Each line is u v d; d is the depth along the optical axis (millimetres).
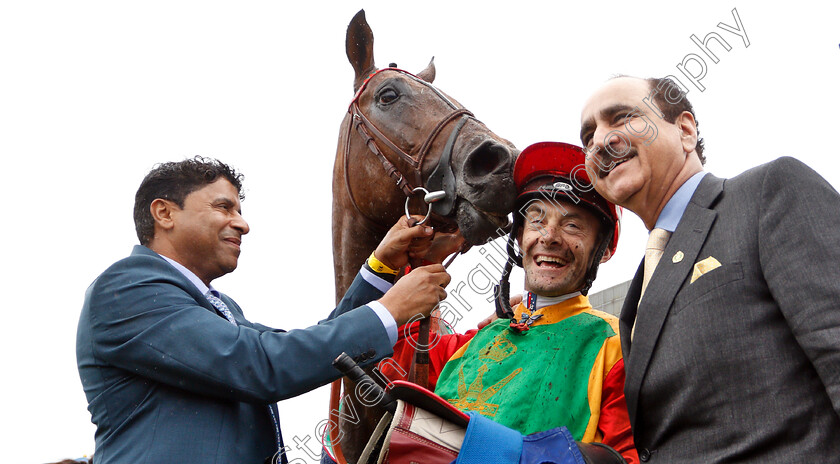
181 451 2383
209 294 2838
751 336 1954
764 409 1900
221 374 2430
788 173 2057
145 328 2488
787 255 1934
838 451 1837
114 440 2467
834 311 1818
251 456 2520
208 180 2881
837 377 1766
